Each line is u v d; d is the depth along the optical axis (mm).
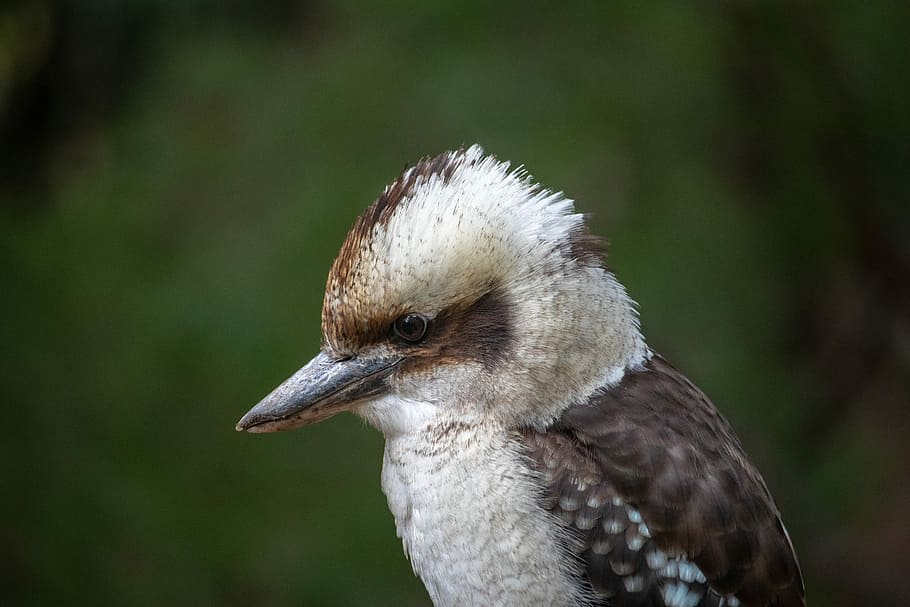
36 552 10555
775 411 11867
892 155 11539
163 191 11938
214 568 10680
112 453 10914
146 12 12688
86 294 11477
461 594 7465
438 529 7430
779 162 11633
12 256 11531
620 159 11477
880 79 11383
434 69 11648
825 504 12258
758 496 7559
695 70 11477
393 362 7555
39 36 13219
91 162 12547
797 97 11500
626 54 11500
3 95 13625
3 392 10961
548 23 11578
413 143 11570
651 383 7641
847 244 11836
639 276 11250
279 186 11773
